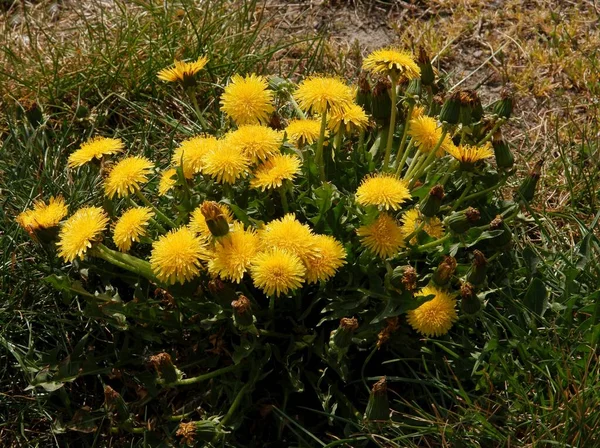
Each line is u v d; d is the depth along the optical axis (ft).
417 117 1.73
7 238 1.76
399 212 1.63
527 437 1.43
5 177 1.98
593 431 1.39
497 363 1.52
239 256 1.38
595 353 1.53
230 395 1.49
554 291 1.68
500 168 1.62
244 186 1.58
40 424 1.61
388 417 1.39
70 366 1.55
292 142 1.63
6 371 1.66
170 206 1.76
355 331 1.50
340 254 1.43
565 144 2.14
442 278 1.45
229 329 1.55
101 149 1.59
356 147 1.75
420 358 1.54
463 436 1.44
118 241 1.46
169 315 1.55
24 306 1.72
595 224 1.73
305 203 1.62
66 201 1.87
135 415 1.53
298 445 1.49
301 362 1.52
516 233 1.82
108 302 1.52
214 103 2.24
